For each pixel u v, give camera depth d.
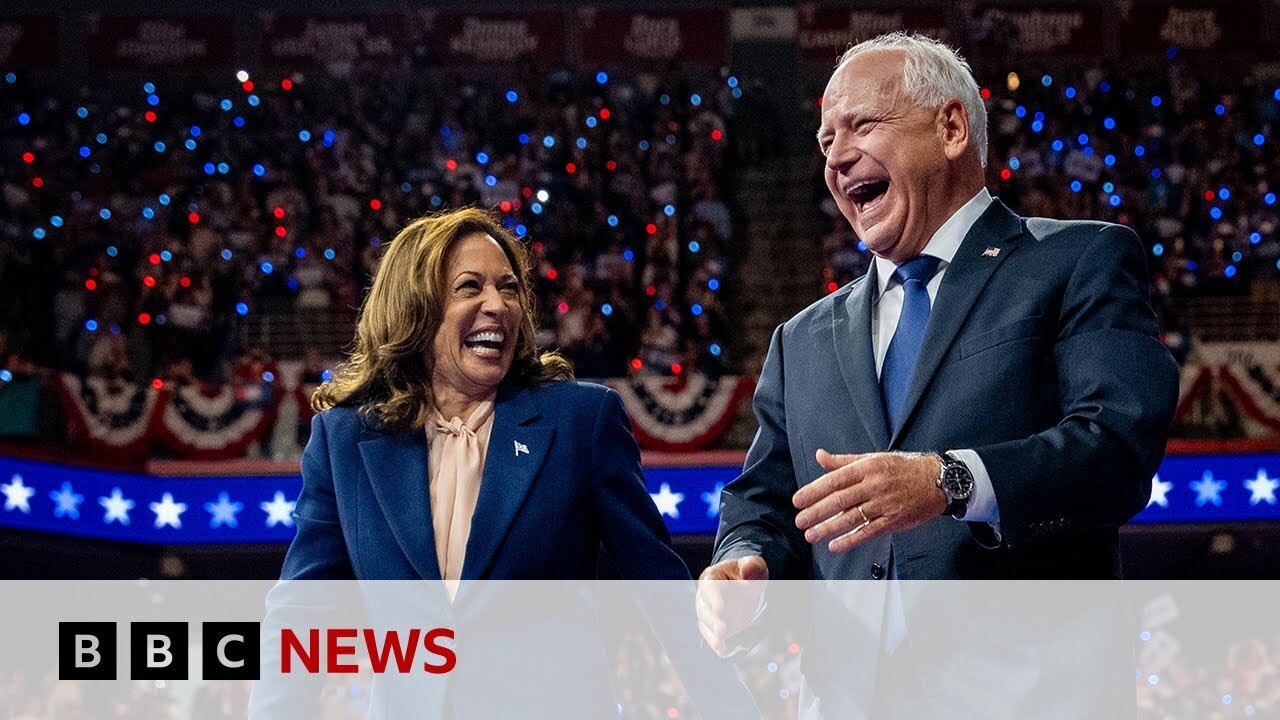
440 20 20.28
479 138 18.58
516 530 3.31
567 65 20.30
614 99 19.02
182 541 14.22
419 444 3.43
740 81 19.38
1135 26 20.34
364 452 3.42
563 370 3.66
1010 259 3.24
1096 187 18.22
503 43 20.31
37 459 13.55
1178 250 17.53
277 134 18.41
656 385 14.97
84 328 16.31
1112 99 19.03
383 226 17.67
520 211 17.69
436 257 3.44
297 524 3.54
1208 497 14.45
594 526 3.47
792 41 20.47
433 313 3.42
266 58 20.08
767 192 18.73
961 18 20.31
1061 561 3.10
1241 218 17.78
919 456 2.82
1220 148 18.69
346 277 17.28
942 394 3.15
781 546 3.46
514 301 3.49
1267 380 15.08
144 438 14.39
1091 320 3.08
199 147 18.30
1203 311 17.23
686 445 14.82
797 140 20.00
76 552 13.81
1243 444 14.58
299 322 16.98
